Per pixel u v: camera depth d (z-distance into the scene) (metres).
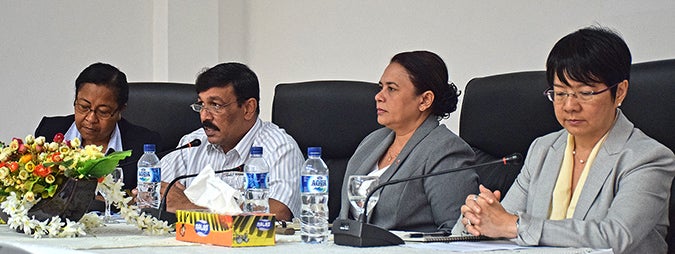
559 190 2.49
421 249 2.07
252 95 3.45
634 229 2.23
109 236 2.41
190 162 3.59
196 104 3.46
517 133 3.11
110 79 3.64
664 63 2.72
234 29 5.58
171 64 5.31
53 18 5.13
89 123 3.64
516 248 2.11
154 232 2.46
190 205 3.10
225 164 3.46
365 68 5.02
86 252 1.96
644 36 3.87
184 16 5.34
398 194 2.90
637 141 2.38
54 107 5.15
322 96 3.64
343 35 5.13
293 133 3.68
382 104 3.04
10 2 5.01
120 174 3.21
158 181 3.24
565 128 2.45
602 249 2.12
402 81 3.00
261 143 3.46
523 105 3.09
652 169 2.30
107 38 5.27
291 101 3.70
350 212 3.09
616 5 3.96
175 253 1.98
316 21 5.27
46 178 2.38
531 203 2.58
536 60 4.24
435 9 4.67
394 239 2.16
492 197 2.25
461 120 3.29
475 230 2.24
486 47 4.43
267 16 5.54
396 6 4.86
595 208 2.37
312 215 2.28
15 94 5.04
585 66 2.34
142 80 5.38
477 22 4.47
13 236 2.41
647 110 2.71
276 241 2.25
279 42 5.47
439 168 2.90
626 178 2.32
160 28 5.35
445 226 2.85
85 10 5.22
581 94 2.38
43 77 5.11
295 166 3.43
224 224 2.11
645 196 2.27
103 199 3.19
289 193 3.36
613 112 2.42
